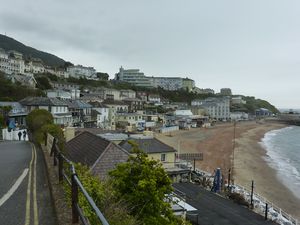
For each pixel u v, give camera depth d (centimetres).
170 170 3541
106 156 1873
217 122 16412
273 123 18775
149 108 13812
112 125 9575
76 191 622
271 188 4450
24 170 1280
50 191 927
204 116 15950
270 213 2777
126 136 4025
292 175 5384
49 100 6306
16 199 884
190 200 2770
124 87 17038
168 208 1076
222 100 19000
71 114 6988
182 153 6156
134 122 10275
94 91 13588
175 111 14662
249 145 8744
